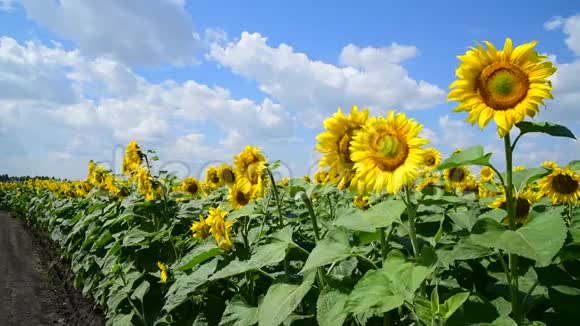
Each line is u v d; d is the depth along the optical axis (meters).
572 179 1.67
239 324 1.19
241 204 1.74
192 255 1.54
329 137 1.06
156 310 1.85
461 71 0.95
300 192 1.18
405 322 1.07
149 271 1.95
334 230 1.05
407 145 0.95
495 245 0.82
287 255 1.24
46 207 5.91
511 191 0.91
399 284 0.85
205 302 1.62
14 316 3.03
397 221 0.95
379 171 0.97
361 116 1.06
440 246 1.12
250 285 1.45
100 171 3.49
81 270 3.15
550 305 1.06
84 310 3.04
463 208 1.55
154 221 2.27
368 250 1.27
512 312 0.93
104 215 2.76
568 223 1.52
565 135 0.88
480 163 0.91
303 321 1.19
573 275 1.02
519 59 0.93
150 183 2.25
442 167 0.94
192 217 2.19
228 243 1.46
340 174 1.07
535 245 0.80
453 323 0.89
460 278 1.21
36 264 4.70
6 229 7.58
